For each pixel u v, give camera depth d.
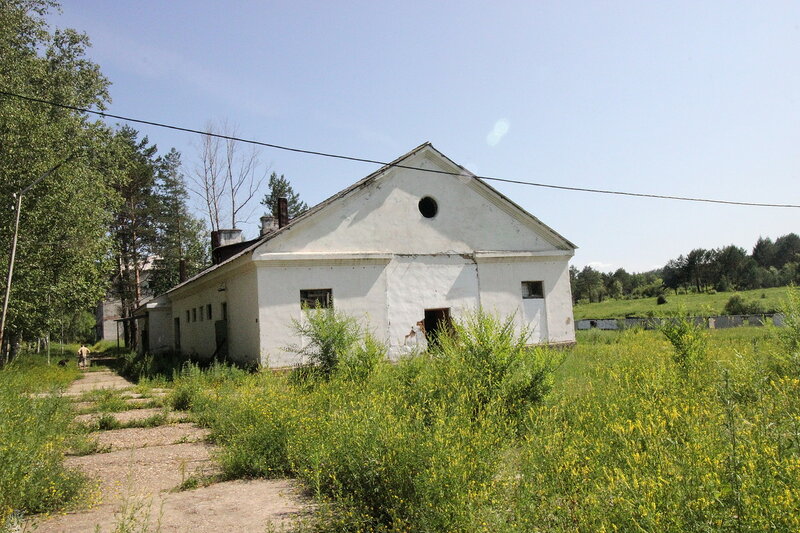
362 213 18.80
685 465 3.54
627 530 3.18
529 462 4.40
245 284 18.44
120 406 13.59
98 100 28.39
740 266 97.12
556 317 22.14
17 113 22.30
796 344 8.10
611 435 4.85
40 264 23.78
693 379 7.60
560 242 22.47
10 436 6.05
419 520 3.99
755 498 3.03
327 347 12.70
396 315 18.88
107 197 28.22
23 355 32.09
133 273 50.66
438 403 6.58
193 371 16.36
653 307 68.19
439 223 20.22
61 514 5.62
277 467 7.04
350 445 5.13
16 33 25.56
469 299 20.39
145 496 6.11
